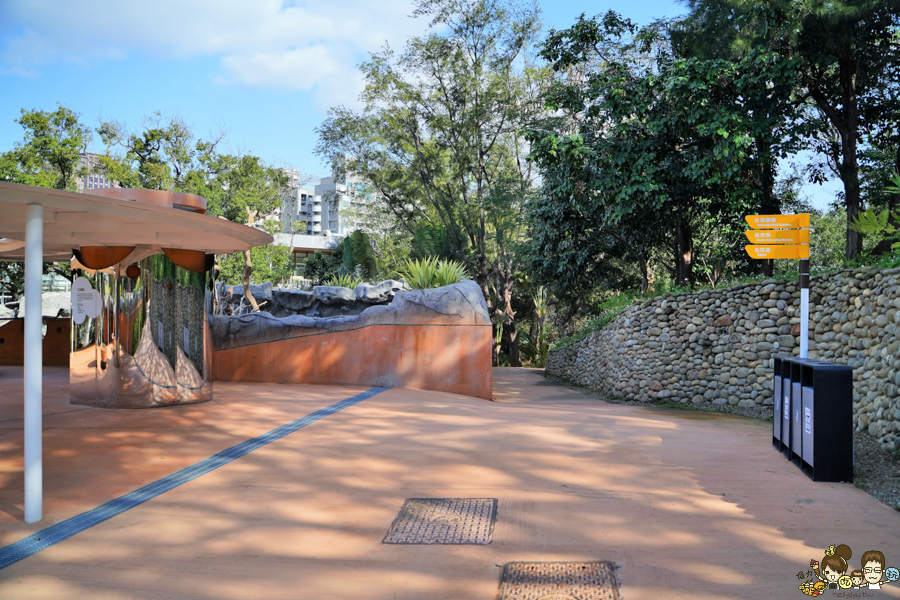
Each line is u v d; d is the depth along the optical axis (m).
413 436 7.66
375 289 18.53
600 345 17.77
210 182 34.06
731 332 12.92
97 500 5.17
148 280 9.66
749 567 3.79
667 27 16.03
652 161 15.73
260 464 6.30
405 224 35.72
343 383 13.05
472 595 3.49
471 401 11.44
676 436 7.99
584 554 4.02
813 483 5.64
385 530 4.49
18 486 5.57
